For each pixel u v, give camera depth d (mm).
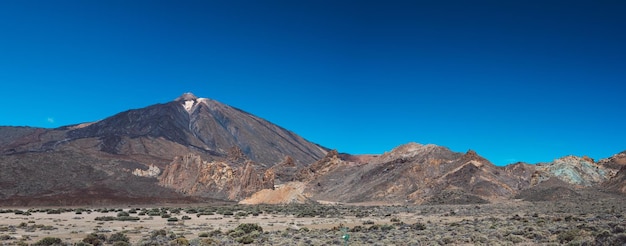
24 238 45125
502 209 97812
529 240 36219
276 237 45594
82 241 41312
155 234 48219
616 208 82625
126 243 39469
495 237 38812
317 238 43812
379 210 108625
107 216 86312
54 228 58312
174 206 156000
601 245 28531
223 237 46094
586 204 103438
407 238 40906
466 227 50938
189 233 52312
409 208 115875
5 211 105625
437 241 37500
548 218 62938
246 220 77250
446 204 141375
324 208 116562
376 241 39500
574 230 37719
